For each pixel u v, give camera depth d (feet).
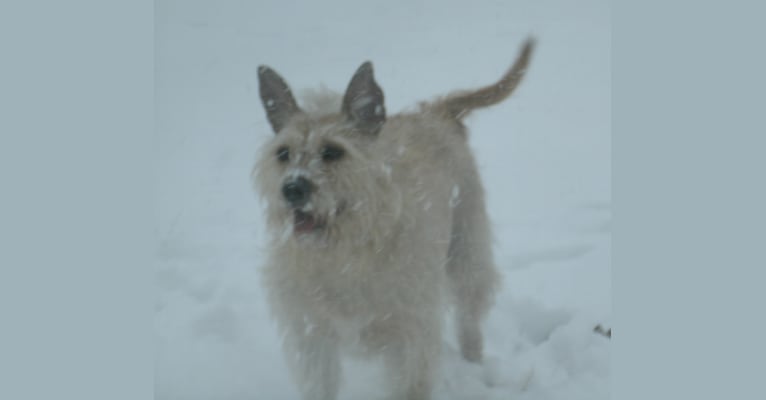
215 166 29.22
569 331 15.58
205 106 39.09
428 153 13.97
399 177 12.18
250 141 32.63
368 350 12.37
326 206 10.97
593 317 16.37
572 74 44.42
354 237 11.34
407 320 11.93
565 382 13.98
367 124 12.01
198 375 14.37
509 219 23.25
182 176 28.07
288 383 14.19
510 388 13.94
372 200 11.35
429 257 12.27
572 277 18.95
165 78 45.55
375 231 11.43
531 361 14.92
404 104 35.78
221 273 19.29
